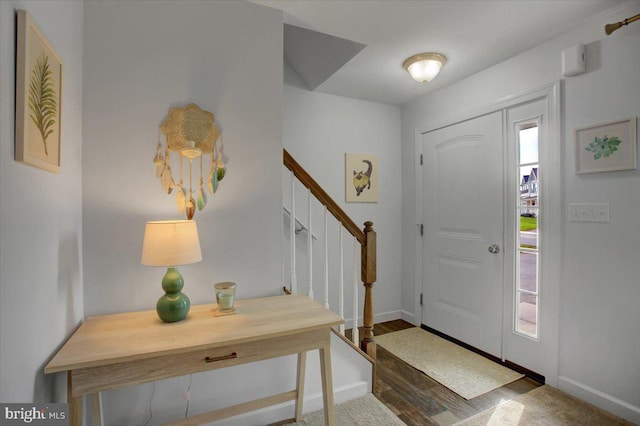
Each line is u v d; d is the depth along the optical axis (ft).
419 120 10.14
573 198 6.21
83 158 4.64
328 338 4.53
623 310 5.52
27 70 2.90
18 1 2.88
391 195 10.76
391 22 6.07
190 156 5.11
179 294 4.46
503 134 7.63
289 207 8.95
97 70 4.70
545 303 6.71
